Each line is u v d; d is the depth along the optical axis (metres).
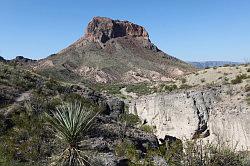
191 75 77.19
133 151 25.95
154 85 99.25
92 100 40.06
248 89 58.94
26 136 24.95
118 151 26.08
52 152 23.09
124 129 32.00
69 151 18.11
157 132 62.94
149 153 21.38
